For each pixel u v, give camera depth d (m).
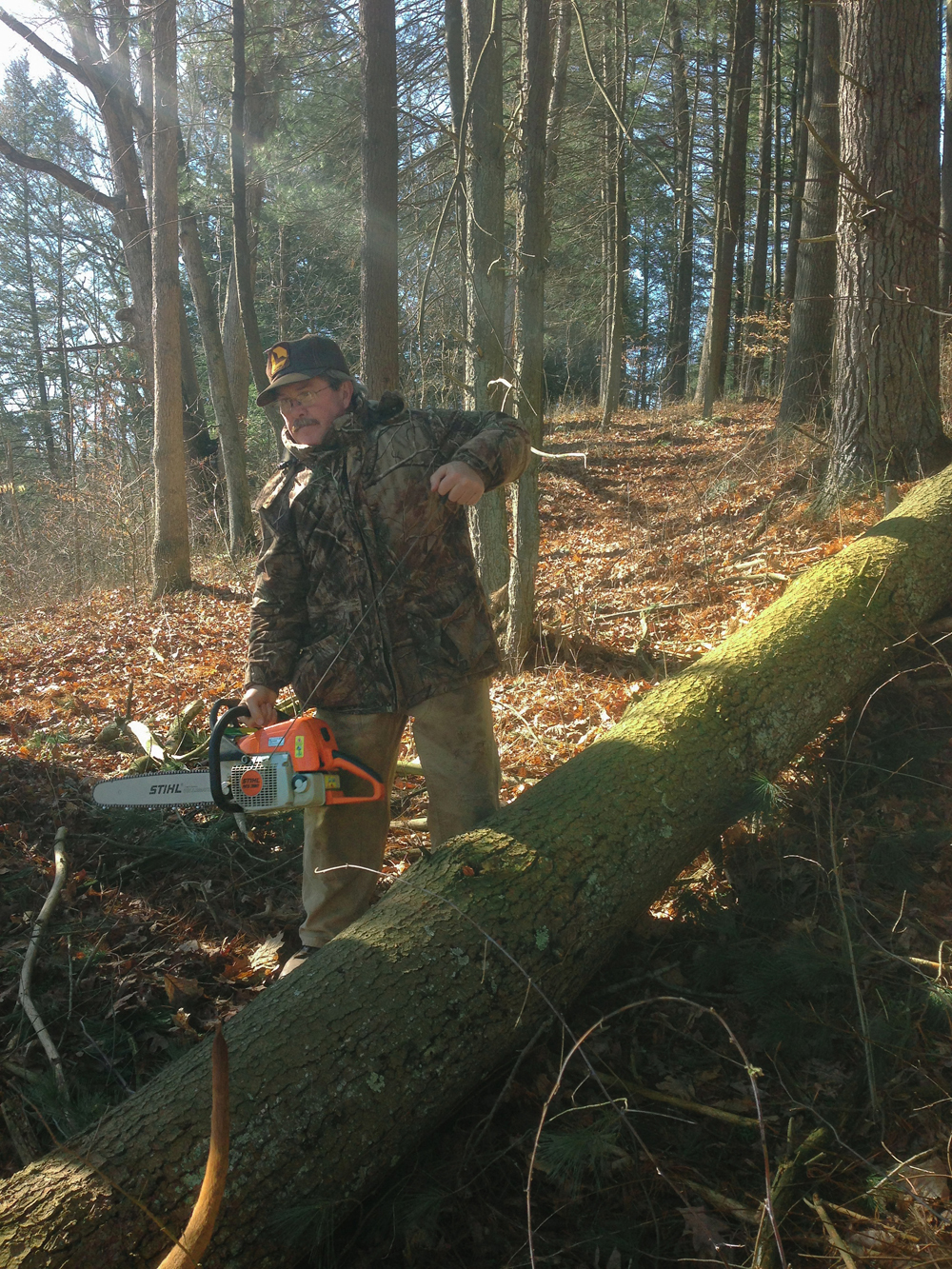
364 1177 1.91
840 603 3.62
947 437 5.99
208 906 3.24
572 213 18.22
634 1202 1.97
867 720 3.59
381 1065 1.97
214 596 9.97
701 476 9.93
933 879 2.86
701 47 16.91
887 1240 1.81
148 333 15.43
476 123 5.22
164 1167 1.76
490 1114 2.09
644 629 5.44
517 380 5.10
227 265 23.56
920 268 5.77
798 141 15.01
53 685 6.54
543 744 4.34
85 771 4.54
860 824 3.09
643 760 2.77
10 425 27.55
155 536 10.30
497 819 2.55
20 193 26.08
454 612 2.58
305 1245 1.80
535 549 5.36
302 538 2.56
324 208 13.65
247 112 13.75
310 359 2.44
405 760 4.30
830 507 6.18
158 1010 2.65
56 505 13.20
